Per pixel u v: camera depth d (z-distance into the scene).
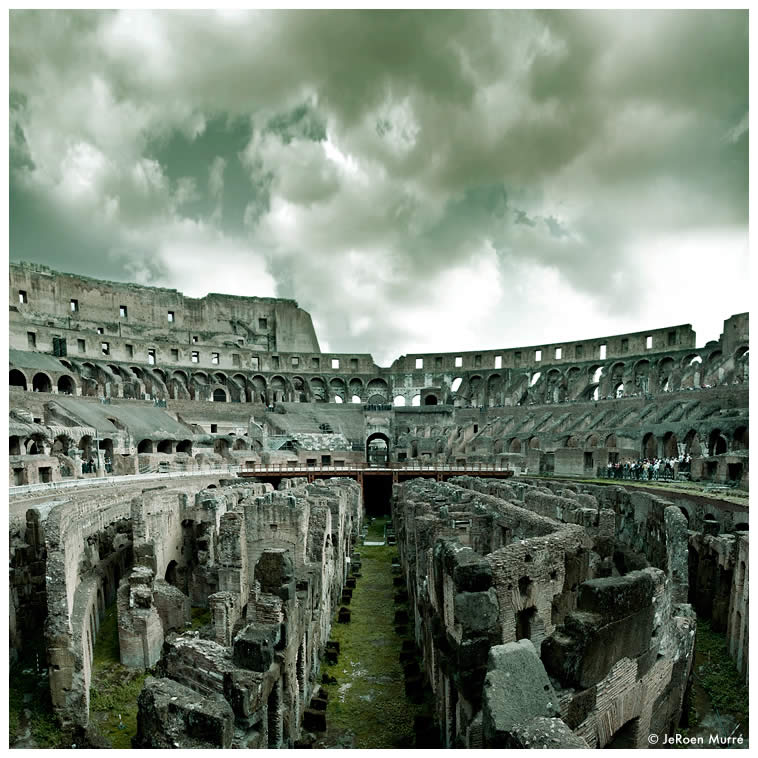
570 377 92.75
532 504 26.58
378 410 94.56
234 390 95.88
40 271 83.06
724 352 67.06
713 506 27.52
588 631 8.49
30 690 17.09
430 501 27.31
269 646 11.71
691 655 13.51
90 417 57.41
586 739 8.50
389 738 14.91
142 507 22.34
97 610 21.09
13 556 20.28
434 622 14.22
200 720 9.16
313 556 21.73
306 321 118.44
